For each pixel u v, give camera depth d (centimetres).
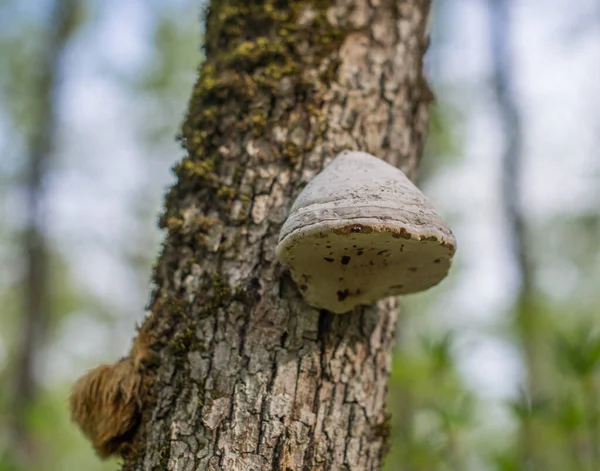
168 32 463
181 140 110
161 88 470
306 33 109
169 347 103
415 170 113
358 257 101
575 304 492
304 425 101
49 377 450
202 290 104
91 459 504
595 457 119
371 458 104
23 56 427
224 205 105
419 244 100
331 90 108
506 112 384
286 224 100
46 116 400
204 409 101
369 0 112
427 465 135
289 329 103
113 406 103
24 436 284
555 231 481
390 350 108
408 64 113
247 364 102
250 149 106
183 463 100
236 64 108
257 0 110
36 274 376
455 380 140
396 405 179
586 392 119
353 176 101
